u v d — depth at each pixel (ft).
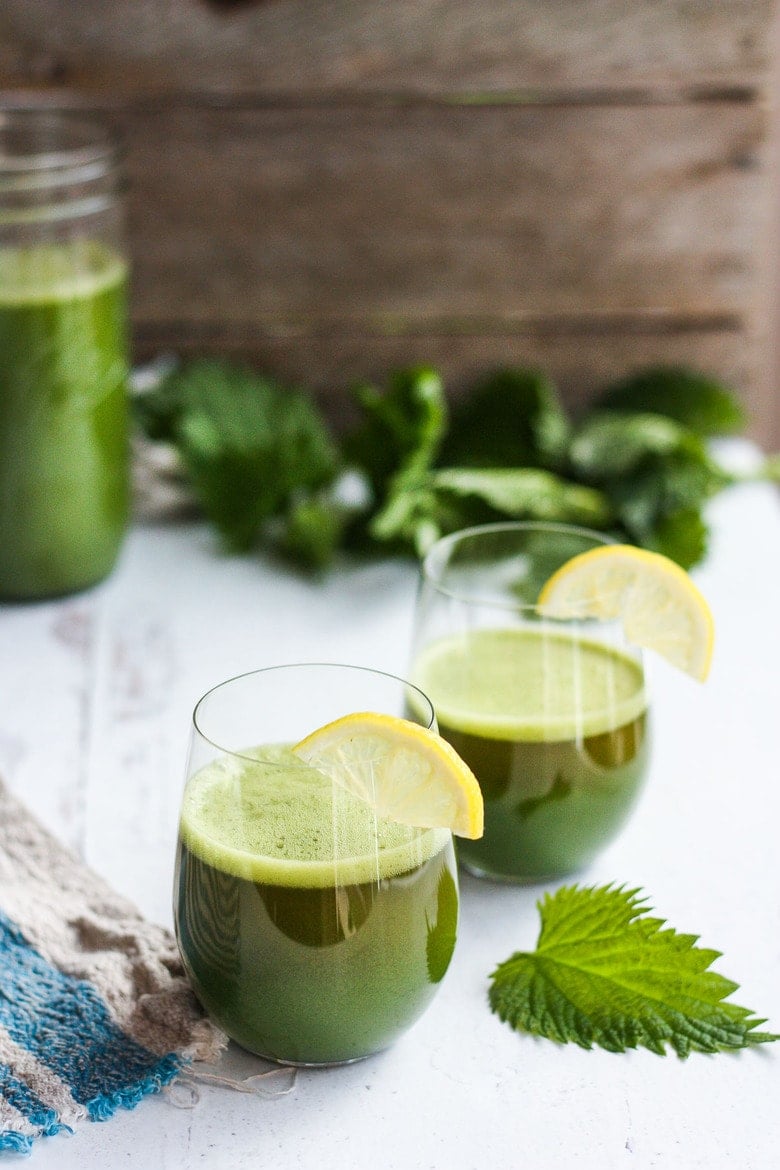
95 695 3.34
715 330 4.37
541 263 4.25
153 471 4.18
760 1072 2.61
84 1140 2.51
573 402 4.42
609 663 2.84
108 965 2.70
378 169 4.11
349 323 4.30
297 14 3.92
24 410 3.43
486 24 3.95
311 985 2.52
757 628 3.56
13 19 3.87
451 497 3.78
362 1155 2.50
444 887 2.58
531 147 4.11
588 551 3.01
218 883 2.54
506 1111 2.56
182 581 3.73
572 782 2.80
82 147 3.66
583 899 2.78
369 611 3.63
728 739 3.25
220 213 4.14
